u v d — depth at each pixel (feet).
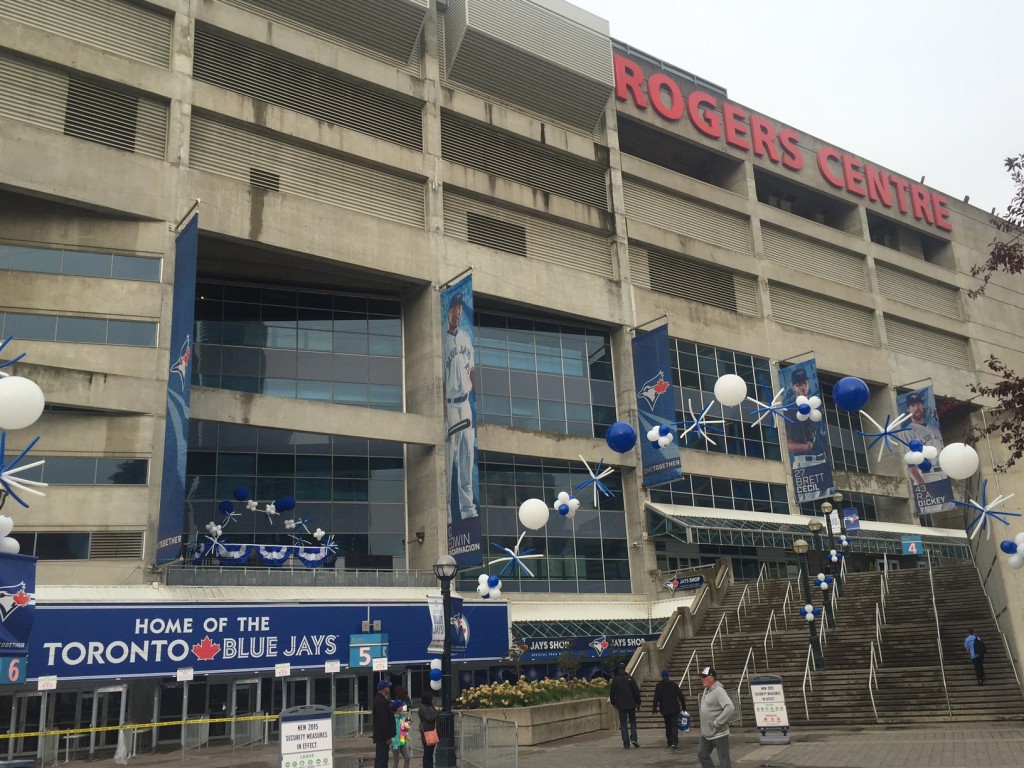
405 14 133.39
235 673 89.40
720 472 154.20
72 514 94.89
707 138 176.14
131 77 109.50
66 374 96.78
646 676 91.15
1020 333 227.20
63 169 101.71
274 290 127.65
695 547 147.43
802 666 85.25
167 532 93.76
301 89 126.31
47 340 99.66
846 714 72.79
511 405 139.03
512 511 132.87
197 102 114.21
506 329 142.61
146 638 84.79
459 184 136.56
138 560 95.96
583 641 118.83
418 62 139.03
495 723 57.77
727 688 84.17
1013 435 50.57
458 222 137.69
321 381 126.41
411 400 129.18
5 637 40.50
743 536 140.67
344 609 98.07
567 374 145.79
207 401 108.88
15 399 39.47
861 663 82.74
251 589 98.37
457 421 119.96
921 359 200.03
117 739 84.17
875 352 190.70
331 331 129.29
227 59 120.67
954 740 58.49
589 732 79.77
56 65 105.09
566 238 150.00
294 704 96.89
